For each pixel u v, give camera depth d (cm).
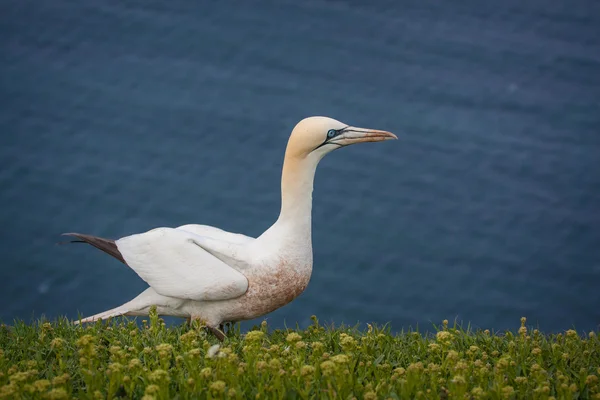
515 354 944
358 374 895
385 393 820
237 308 1080
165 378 786
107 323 1070
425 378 866
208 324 1085
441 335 912
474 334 1067
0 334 1048
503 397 799
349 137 1091
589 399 848
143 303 1094
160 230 1097
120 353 862
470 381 870
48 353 965
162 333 1000
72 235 1111
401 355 972
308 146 1080
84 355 835
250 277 1064
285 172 1091
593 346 1004
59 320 1109
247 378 837
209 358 848
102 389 847
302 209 1087
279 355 882
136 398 837
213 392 768
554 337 1067
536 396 809
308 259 1095
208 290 1052
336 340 1023
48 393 766
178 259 1069
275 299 1082
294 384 822
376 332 1060
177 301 1080
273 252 1073
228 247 1071
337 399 800
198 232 1124
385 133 1091
